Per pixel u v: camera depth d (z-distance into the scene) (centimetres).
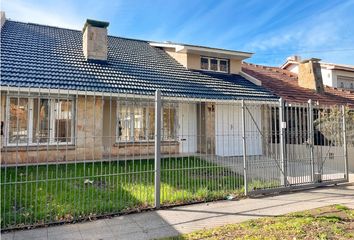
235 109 1502
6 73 1102
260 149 1111
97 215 586
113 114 1289
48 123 1185
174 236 498
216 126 1479
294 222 549
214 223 561
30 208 598
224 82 1636
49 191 718
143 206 643
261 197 755
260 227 531
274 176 887
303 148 902
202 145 1452
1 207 601
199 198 709
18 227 524
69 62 1352
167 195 705
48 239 485
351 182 940
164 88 1362
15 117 1132
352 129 1154
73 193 705
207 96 1402
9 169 976
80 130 1214
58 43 1518
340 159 1063
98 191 726
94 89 1179
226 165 1021
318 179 887
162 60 1730
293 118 958
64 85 1144
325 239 470
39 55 1330
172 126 1412
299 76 1978
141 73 1462
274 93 1631
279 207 663
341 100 1845
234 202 704
